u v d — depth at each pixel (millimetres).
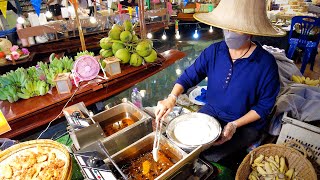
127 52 2859
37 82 2361
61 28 5371
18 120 2090
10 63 4324
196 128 1633
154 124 2197
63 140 2141
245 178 1854
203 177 1499
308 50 5238
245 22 1411
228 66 1907
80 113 1769
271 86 1854
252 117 1873
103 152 1424
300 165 1828
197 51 7203
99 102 2787
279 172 1816
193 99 2912
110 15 5812
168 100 1854
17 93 2254
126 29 2934
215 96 2102
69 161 1460
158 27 6961
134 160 1503
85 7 7066
